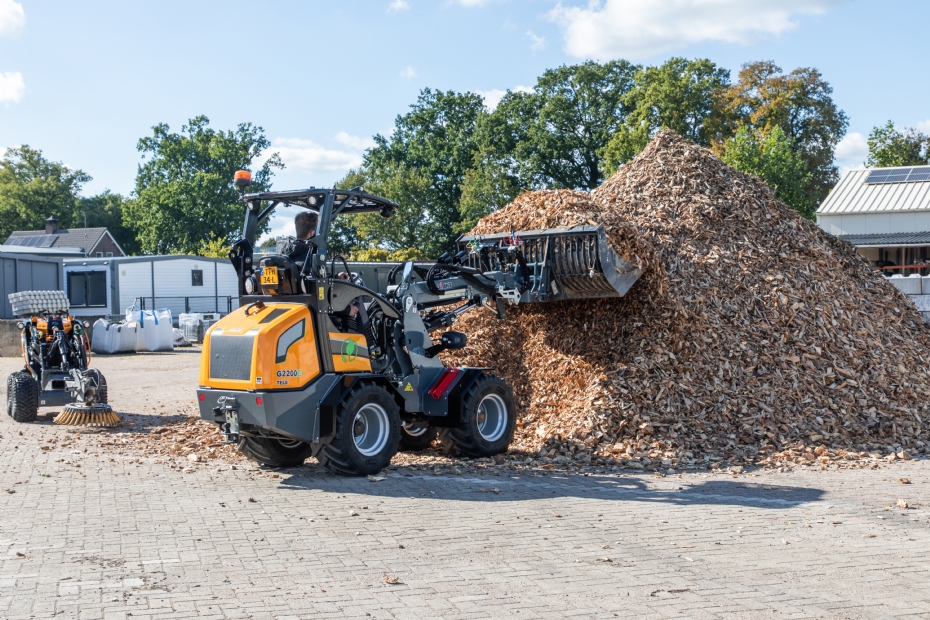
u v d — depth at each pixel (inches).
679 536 229.3
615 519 248.5
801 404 387.5
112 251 2920.8
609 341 414.0
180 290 1578.5
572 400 396.2
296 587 185.9
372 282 612.4
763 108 2037.4
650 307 414.3
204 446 381.7
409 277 348.2
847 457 349.1
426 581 190.1
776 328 422.3
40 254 1790.1
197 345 1236.5
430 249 2288.4
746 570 197.9
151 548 217.8
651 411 373.4
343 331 320.8
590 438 358.9
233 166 2930.6
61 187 3686.0
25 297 482.0
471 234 426.9
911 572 196.1
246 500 275.0
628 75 2198.6
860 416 389.4
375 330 332.2
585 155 2207.2
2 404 552.4
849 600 176.9
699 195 489.7
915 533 231.8
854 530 235.1
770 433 367.9
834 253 502.6
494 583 188.5
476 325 458.6
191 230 2815.0
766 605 173.8
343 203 318.0
